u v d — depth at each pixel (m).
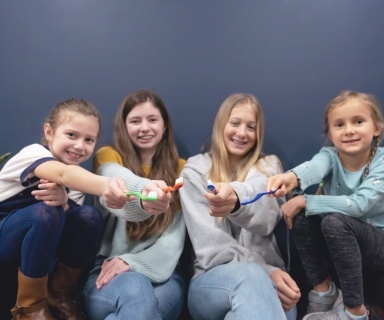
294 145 1.29
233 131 1.17
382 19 1.27
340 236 0.97
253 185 1.04
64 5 1.29
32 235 0.91
